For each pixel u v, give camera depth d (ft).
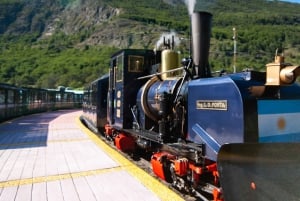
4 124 55.21
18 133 42.04
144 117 25.12
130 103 28.84
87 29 626.23
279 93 14.34
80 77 314.55
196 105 17.51
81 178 19.88
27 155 27.04
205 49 19.24
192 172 17.07
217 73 19.71
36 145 32.14
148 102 24.43
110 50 411.13
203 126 16.79
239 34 338.54
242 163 11.37
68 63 368.07
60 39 555.28
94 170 21.77
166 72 23.06
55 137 38.14
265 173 11.30
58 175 20.63
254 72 14.62
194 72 19.36
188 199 17.34
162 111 20.31
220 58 186.70
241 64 158.81
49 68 358.23
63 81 309.22
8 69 359.66
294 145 11.44
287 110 14.53
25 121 62.28
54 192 17.30
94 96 49.11
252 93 13.97
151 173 23.53
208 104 16.35
